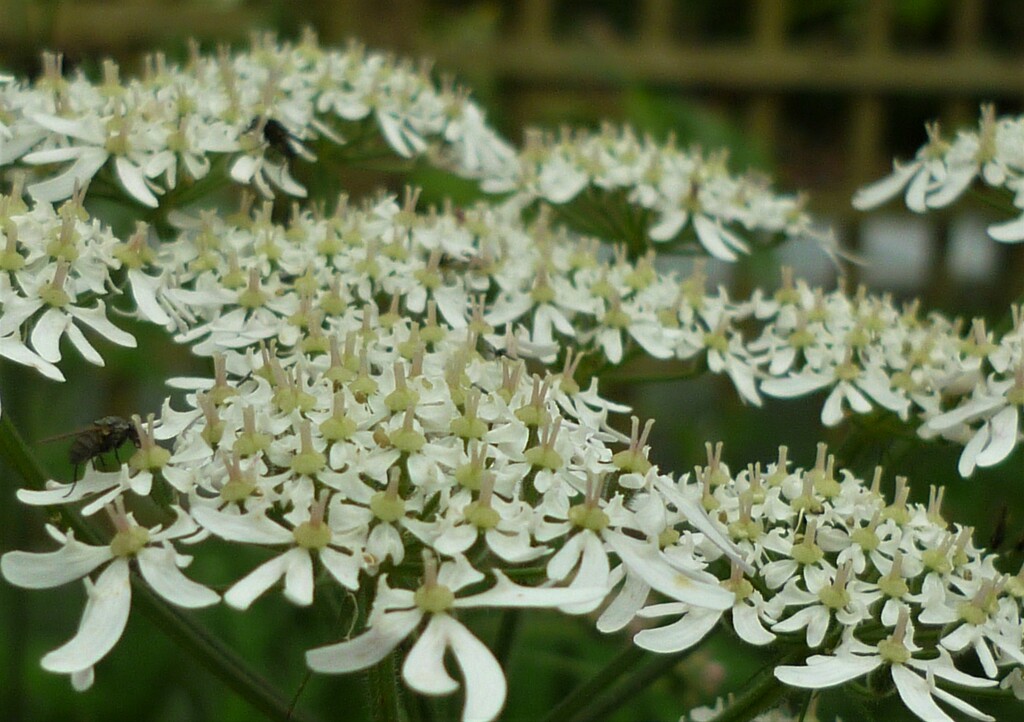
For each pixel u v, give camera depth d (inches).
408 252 10.9
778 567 9.3
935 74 21.6
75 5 19.6
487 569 9.0
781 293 11.4
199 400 9.1
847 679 8.8
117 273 10.3
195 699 13.2
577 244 11.6
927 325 11.6
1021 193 11.4
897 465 11.2
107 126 10.6
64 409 14.7
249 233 10.8
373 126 12.1
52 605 14.1
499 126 19.3
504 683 8.2
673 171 12.3
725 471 9.7
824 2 25.0
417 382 9.2
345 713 12.9
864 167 22.1
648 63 21.5
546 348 10.2
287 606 13.4
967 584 9.3
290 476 8.8
